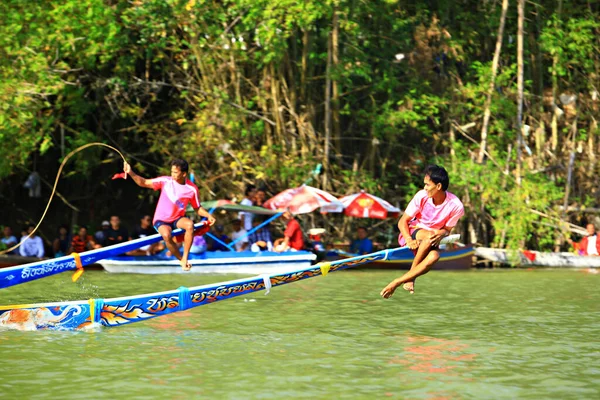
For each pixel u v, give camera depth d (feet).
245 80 138.92
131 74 138.10
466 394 43.75
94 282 95.71
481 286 96.58
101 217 157.38
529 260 130.72
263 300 80.33
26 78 120.57
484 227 138.62
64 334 58.85
